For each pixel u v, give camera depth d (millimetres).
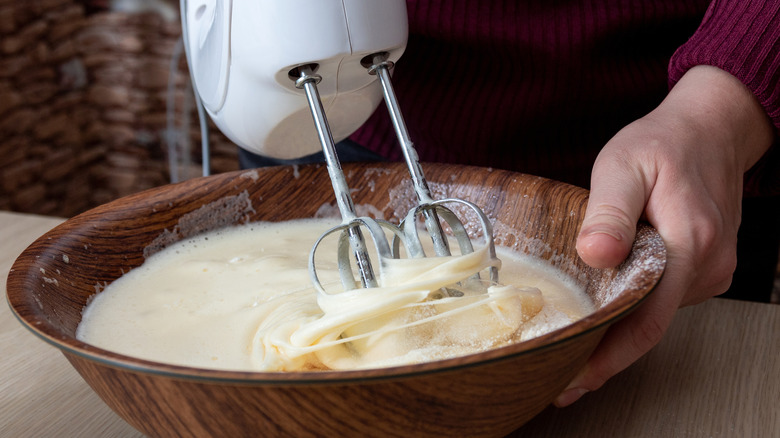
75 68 2186
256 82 664
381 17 625
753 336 714
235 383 404
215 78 702
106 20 2154
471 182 791
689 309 767
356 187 824
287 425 439
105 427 613
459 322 556
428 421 448
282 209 821
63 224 687
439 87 923
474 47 877
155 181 2291
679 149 650
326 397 420
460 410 450
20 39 1988
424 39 900
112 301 677
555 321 586
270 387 415
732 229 675
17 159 2041
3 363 709
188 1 724
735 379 646
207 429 458
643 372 660
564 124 928
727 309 765
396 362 524
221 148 2146
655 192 631
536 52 859
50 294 609
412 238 570
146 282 710
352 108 722
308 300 624
